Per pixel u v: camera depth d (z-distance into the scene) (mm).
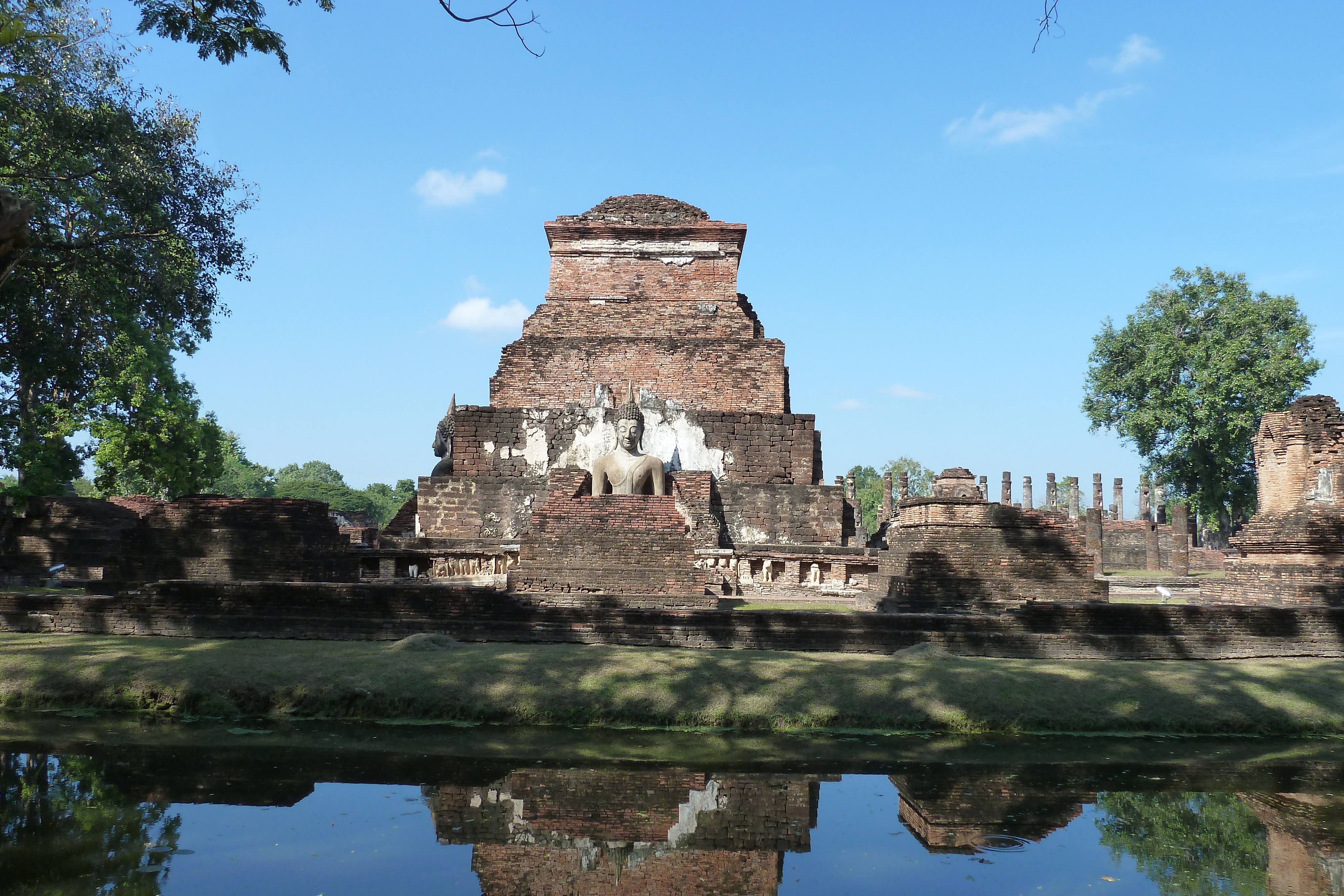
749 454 25969
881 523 33156
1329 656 13945
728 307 31016
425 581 21906
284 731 10703
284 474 128375
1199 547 66375
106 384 34031
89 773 9344
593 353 29125
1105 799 9008
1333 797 9086
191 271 26172
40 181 22703
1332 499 19516
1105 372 59062
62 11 21922
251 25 14828
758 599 22000
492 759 9867
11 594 15133
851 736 10789
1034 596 17781
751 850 7871
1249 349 52469
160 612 14328
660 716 11000
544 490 24734
